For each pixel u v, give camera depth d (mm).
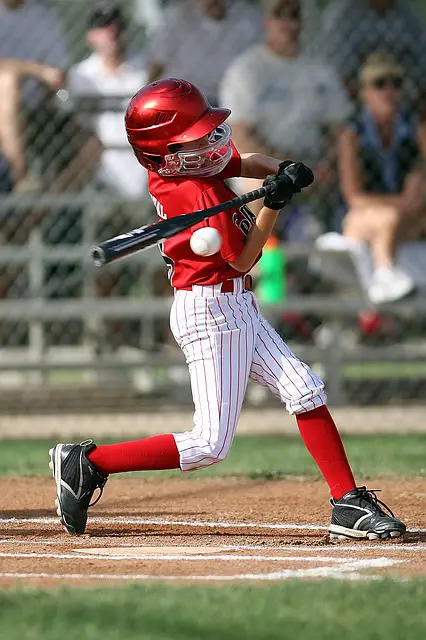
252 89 30391
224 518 16203
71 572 11578
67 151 31156
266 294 30000
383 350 30719
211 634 8680
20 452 24109
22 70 30703
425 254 31156
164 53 31062
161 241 12984
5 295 32938
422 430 27438
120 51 31328
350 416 29062
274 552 13102
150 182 13961
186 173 13547
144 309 29781
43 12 32062
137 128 13484
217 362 13805
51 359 32656
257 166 14367
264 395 31594
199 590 10133
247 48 31516
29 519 16141
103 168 31516
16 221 31234
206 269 13703
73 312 29734
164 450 14156
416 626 8930
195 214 13023
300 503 17609
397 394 32062
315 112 30797
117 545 13719
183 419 28516
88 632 8727
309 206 32031
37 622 9016
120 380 32500
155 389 31375
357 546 13602
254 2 31922
